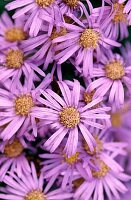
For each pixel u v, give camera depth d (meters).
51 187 0.32
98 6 0.29
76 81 0.29
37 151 0.31
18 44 0.31
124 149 0.38
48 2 0.29
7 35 0.35
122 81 0.31
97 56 0.30
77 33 0.28
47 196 0.31
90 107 0.29
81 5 0.28
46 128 0.29
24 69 0.30
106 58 0.31
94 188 0.32
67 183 0.31
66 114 0.28
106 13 0.28
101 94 0.30
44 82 0.28
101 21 0.28
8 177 0.31
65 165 0.30
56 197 0.31
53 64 0.29
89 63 0.29
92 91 0.30
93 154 0.31
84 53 0.29
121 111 0.37
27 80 0.29
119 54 0.34
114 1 0.29
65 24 0.27
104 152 0.33
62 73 0.30
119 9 0.30
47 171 0.31
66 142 0.29
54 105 0.29
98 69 0.30
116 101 0.30
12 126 0.29
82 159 0.30
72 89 0.29
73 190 0.32
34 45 0.29
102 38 0.29
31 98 0.29
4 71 0.30
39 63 0.29
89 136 0.29
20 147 0.32
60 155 0.31
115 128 0.38
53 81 0.29
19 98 0.29
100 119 0.30
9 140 0.29
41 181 0.31
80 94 0.29
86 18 0.28
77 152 0.30
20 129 0.29
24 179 0.31
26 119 0.29
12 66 0.30
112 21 0.30
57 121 0.29
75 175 0.31
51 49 0.28
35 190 0.31
